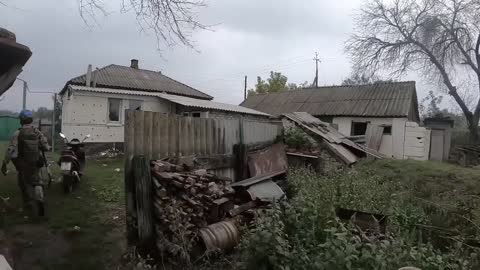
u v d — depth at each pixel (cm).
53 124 1608
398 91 2283
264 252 373
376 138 2061
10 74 229
